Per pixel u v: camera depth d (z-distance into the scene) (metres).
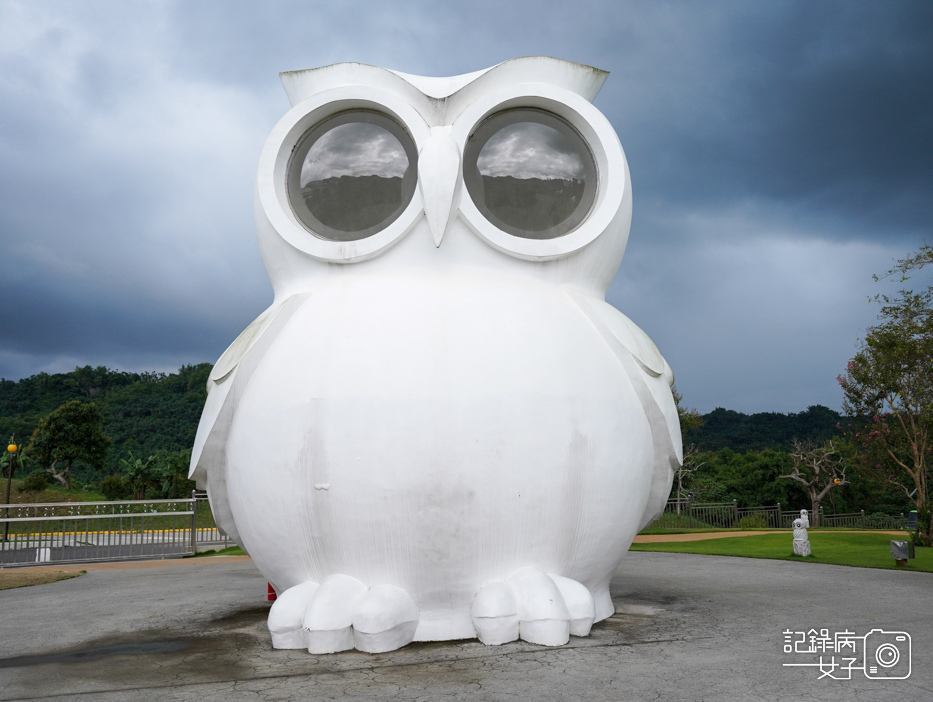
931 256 19.91
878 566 14.34
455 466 6.55
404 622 6.59
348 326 7.12
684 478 45.38
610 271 8.37
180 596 11.29
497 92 7.70
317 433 6.75
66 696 5.56
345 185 7.81
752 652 6.62
